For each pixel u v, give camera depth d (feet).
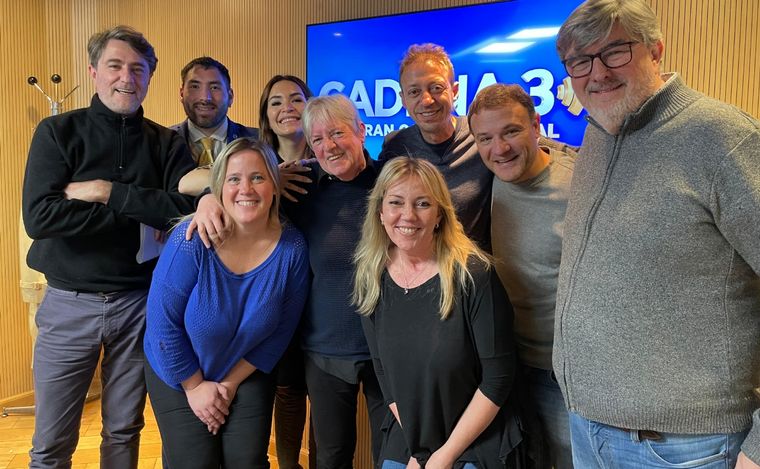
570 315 3.99
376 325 5.19
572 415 4.40
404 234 4.85
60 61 12.34
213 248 5.45
